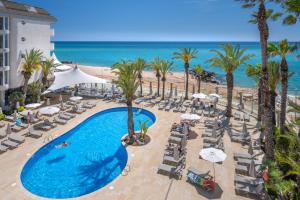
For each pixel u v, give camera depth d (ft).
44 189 51.78
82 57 428.97
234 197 47.73
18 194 48.26
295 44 74.08
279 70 76.89
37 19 118.01
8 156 62.75
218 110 105.50
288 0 57.41
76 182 54.49
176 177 54.29
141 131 75.82
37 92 107.96
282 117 72.84
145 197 47.73
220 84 197.06
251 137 76.13
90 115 96.84
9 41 102.68
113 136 80.53
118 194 48.55
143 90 147.43
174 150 58.39
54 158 65.31
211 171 57.00
